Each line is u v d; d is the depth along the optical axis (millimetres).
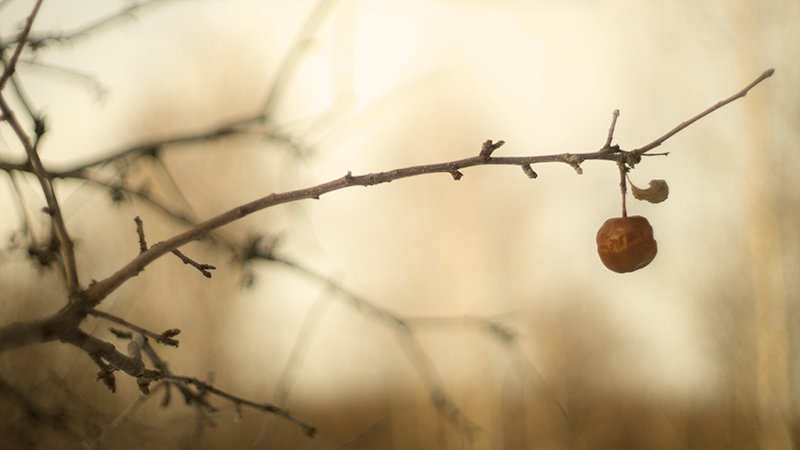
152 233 1497
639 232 727
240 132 1032
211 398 1446
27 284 1018
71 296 671
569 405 2033
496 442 1607
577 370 2068
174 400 1274
